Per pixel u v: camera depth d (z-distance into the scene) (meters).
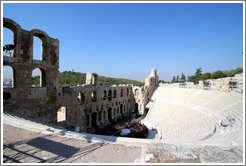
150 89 54.75
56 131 9.99
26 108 16.95
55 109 20.66
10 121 11.34
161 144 6.92
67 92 22.98
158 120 35.47
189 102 37.97
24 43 16.77
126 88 48.59
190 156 5.68
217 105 29.30
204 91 39.09
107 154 6.78
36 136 8.84
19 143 7.82
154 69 59.69
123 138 9.13
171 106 40.41
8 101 15.24
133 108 51.59
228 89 35.31
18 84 16.27
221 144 7.84
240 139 11.80
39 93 18.38
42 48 19.31
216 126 20.73
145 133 28.92
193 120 27.78
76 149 7.31
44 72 19.45
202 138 16.03
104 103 37.38
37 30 18.00
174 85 55.88
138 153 6.87
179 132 24.69
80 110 25.48
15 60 15.86
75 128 23.94
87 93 30.94
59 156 6.57
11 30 16.36
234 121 19.61
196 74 107.56
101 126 35.34
